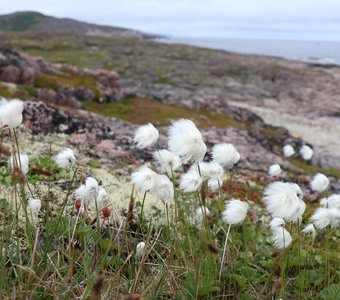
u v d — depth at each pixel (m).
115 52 8.08
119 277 0.42
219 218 0.60
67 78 2.46
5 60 2.00
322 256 0.54
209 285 0.42
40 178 0.68
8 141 0.90
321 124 3.75
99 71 2.75
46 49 8.33
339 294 0.43
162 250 0.50
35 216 0.53
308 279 0.48
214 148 0.44
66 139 1.02
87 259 0.44
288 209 0.32
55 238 0.47
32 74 2.07
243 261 0.50
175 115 2.31
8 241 0.41
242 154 1.52
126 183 0.78
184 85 5.20
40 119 1.05
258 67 7.05
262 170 1.28
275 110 4.32
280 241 0.40
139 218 0.54
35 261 0.41
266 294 0.46
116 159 0.94
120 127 1.44
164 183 0.41
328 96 5.35
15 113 0.35
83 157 0.90
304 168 1.81
